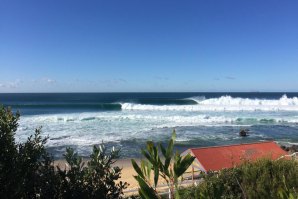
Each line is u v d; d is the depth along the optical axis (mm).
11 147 3316
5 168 3127
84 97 139375
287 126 41688
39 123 42344
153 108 60750
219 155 16125
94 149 3730
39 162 3527
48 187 3316
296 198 2227
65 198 3326
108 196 3537
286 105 64250
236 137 34094
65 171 3545
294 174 6117
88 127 39250
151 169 1832
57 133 34594
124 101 95250
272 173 6445
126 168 21688
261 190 5945
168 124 41906
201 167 15414
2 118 3463
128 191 14180
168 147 1832
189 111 57281
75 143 29359
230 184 6523
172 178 1818
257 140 32781
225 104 67750
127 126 40125
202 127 40000
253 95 160750
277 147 16938
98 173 3553
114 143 29844
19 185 2994
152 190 1769
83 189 3402
